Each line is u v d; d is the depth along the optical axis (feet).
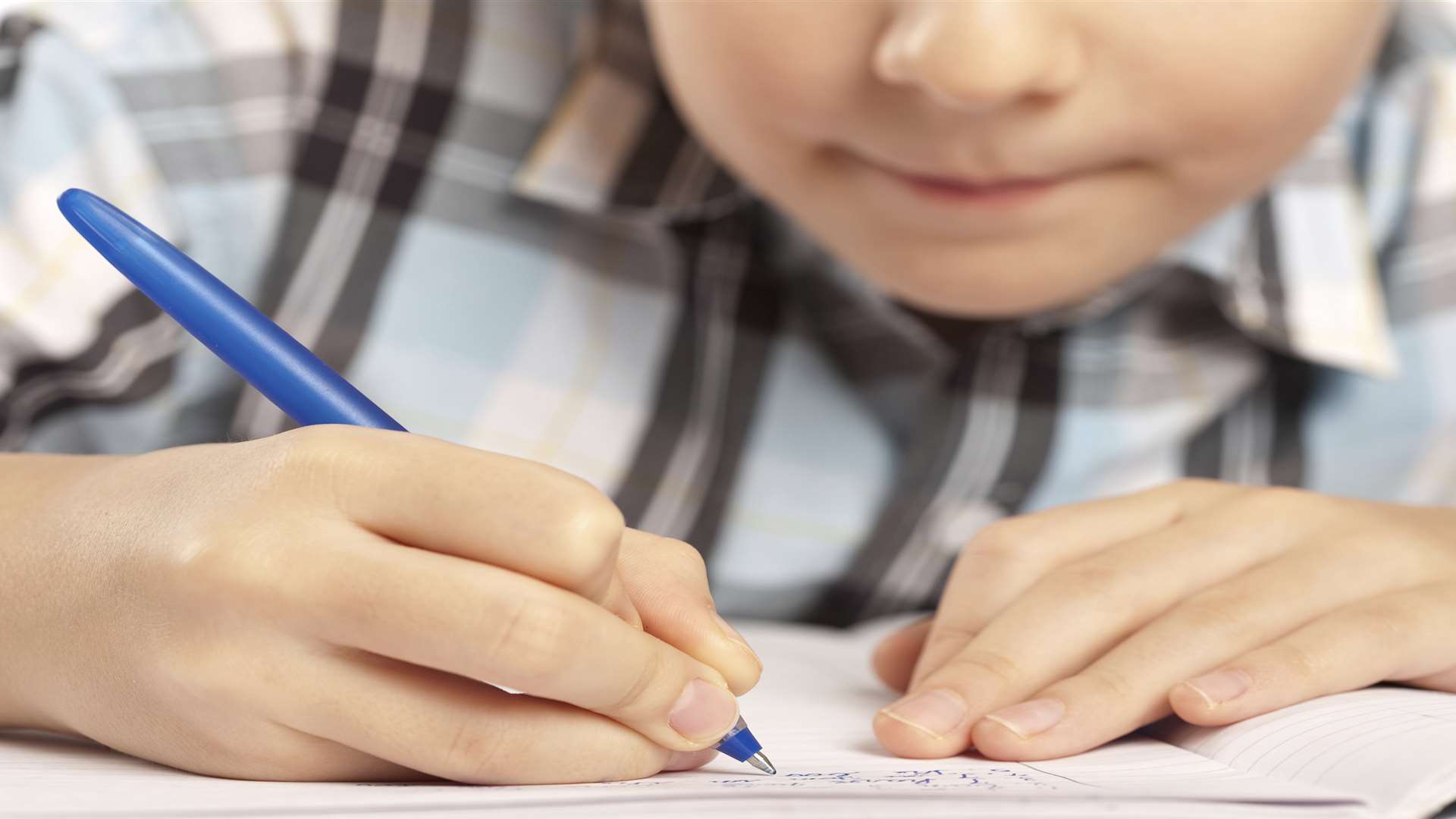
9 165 1.75
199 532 1.23
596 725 1.23
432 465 1.22
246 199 1.83
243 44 1.85
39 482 1.34
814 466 1.86
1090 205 1.57
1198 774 1.24
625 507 1.84
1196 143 1.54
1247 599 1.38
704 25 1.56
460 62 1.87
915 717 1.29
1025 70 1.43
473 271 1.84
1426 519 1.46
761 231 1.89
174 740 1.24
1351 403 1.93
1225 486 1.49
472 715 1.22
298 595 1.20
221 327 1.26
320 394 1.27
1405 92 2.01
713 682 1.24
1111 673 1.33
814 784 1.21
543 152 1.83
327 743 1.23
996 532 1.44
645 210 1.83
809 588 1.87
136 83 1.81
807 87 1.52
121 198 1.77
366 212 1.84
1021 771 1.25
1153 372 1.90
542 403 1.83
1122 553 1.41
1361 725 1.27
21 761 1.26
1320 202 1.93
